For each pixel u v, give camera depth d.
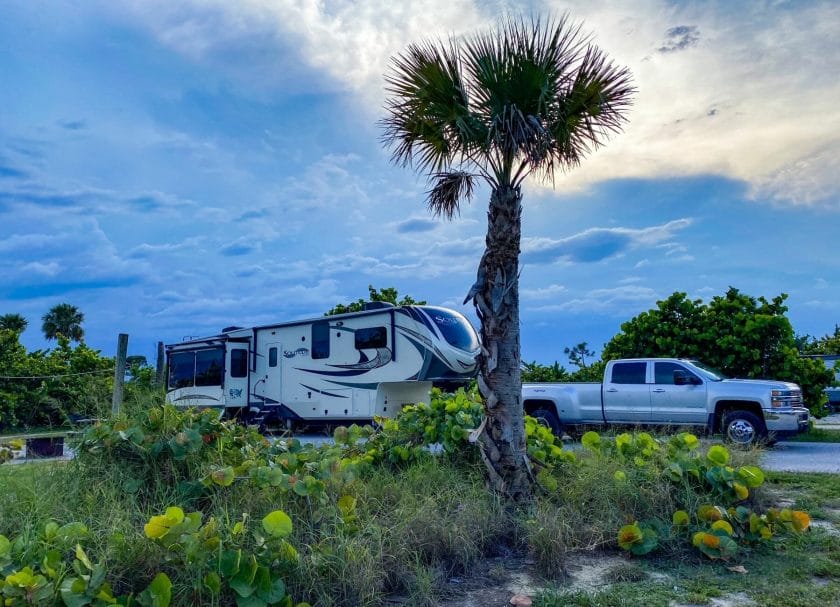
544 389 13.44
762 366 14.62
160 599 3.19
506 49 5.80
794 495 7.06
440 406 7.44
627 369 12.84
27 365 21.91
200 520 3.67
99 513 4.23
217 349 16.86
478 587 4.40
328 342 15.48
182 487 4.78
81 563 3.24
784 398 11.45
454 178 6.88
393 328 14.45
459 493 5.76
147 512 4.50
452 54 5.99
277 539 3.79
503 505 5.60
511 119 5.68
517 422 5.95
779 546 5.13
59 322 45.75
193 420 5.44
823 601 4.00
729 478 5.67
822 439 13.70
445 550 4.71
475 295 6.11
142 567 3.56
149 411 5.31
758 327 14.53
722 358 15.00
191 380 17.42
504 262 6.05
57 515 4.18
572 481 6.12
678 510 5.48
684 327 15.71
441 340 13.95
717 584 4.35
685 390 12.17
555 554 4.66
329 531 4.39
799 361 14.29
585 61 5.98
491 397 5.93
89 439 5.05
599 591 4.24
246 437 5.83
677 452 6.21
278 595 3.51
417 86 6.13
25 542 3.45
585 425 13.14
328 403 15.32
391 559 4.29
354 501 4.66
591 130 6.36
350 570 3.95
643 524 5.27
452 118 6.11
